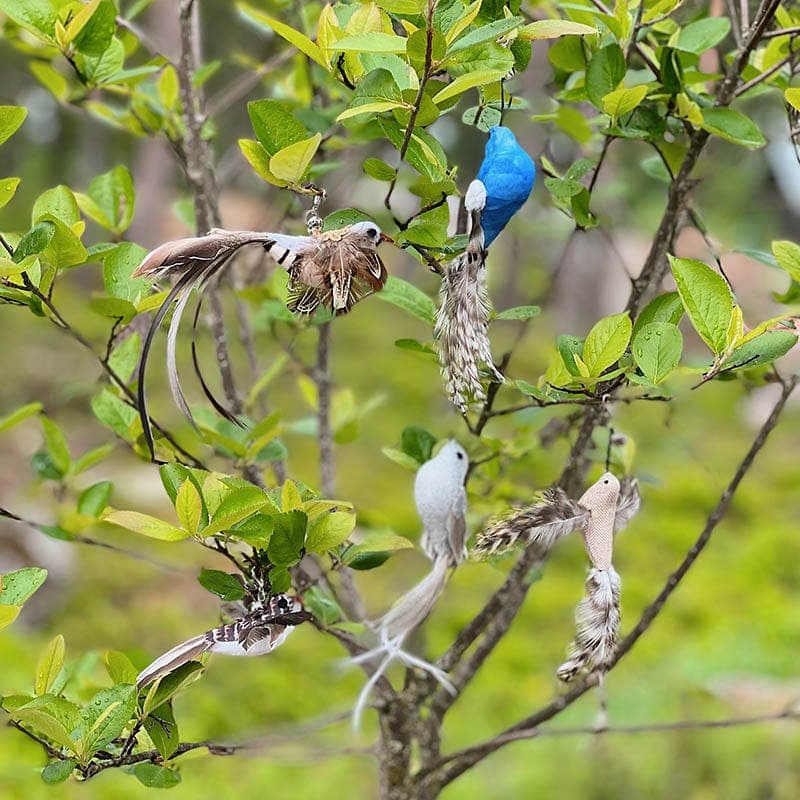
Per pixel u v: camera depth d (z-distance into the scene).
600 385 3.18
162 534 2.92
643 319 3.14
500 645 11.34
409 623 3.25
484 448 4.62
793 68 3.80
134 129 5.01
